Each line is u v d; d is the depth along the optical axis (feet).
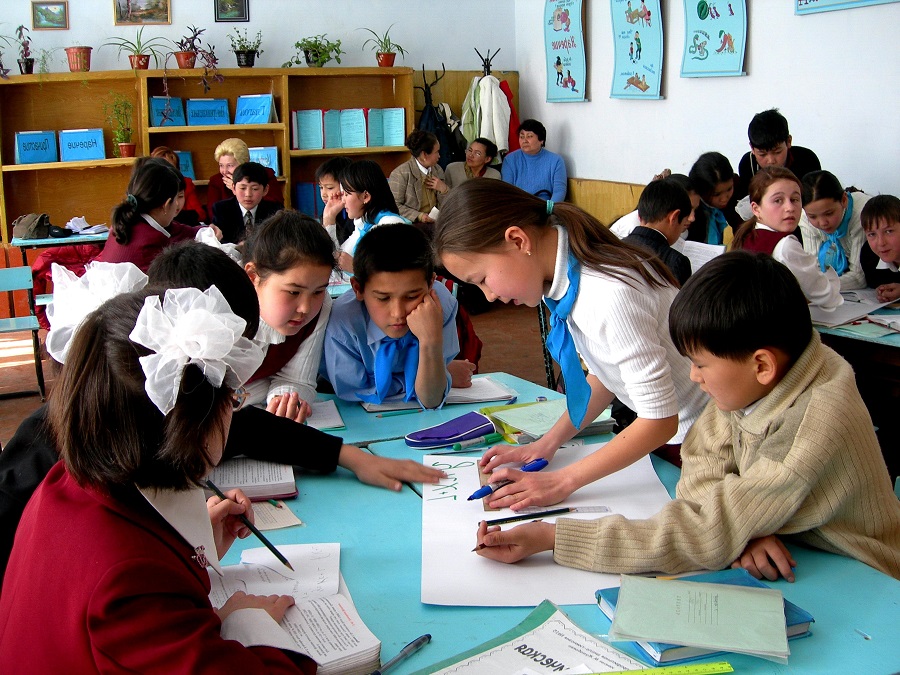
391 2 23.36
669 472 5.22
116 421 2.65
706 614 3.45
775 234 10.02
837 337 10.32
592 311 4.64
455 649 3.51
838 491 3.97
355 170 12.67
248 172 16.76
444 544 4.37
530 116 24.67
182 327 2.61
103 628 2.60
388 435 6.11
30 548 2.86
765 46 15.99
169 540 2.89
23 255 19.34
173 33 21.59
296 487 5.14
